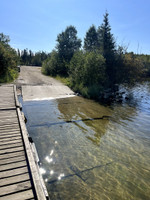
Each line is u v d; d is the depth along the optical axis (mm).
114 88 16062
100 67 13656
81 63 14242
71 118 7355
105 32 18312
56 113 7953
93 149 4762
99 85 13688
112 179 3518
